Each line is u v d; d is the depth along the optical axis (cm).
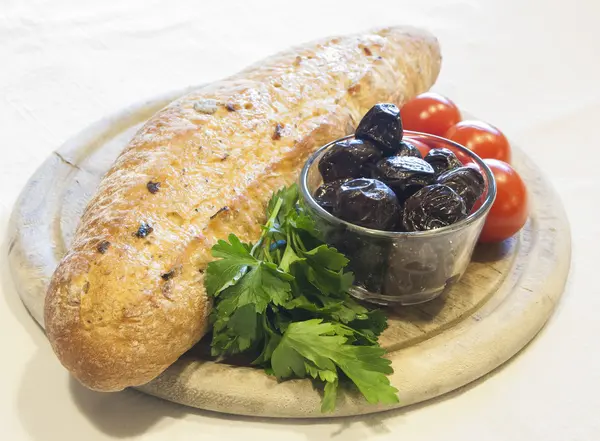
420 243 30
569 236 36
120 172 32
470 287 34
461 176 31
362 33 44
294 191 33
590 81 52
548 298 33
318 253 30
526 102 50
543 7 64
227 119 35
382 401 28
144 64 56
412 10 65
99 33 61
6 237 37
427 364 30
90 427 29
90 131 43
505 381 31
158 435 29
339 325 29
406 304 33
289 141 35
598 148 45
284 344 29
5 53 57
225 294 29
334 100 38
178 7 66
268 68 39
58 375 31
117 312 28
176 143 33
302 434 29
